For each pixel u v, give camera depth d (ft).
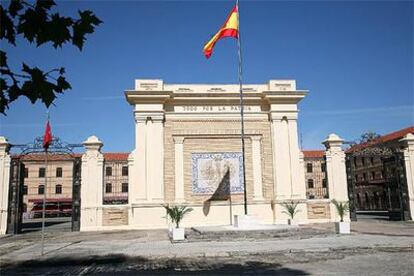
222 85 94.12
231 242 60.18
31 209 214.48
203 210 89.30
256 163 92.53
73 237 74.08
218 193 90.48
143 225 86.38
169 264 42.52
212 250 51.60
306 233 66.33
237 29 78.23
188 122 92.38
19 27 12.98
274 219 90.22
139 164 88.74
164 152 90.63
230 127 93.15
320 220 91.86
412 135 97.71
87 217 86.38
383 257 43.60
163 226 86.53
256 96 93.97
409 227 79.15
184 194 89.56
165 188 89.30
